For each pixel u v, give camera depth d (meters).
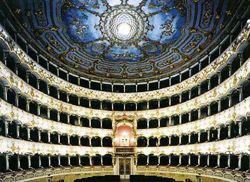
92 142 44.78
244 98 25.62
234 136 27.61
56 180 34.97
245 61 24.25
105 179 43.72
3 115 24.23
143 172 43.69
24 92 29.38
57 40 34.06
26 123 29.64
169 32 33.41
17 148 26.70
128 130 45.50
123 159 44.81
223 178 27.16
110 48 37.84
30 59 30.94
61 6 28.14
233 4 24.55
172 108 42.50
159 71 44.38
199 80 36.50
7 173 23.44
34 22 29.08
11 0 23.97
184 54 37.94
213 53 34.25
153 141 44.84
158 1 28.84
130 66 43.38
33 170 28.89
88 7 29.61
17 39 29.44
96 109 45.09
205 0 26.27
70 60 40.09
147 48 37.72
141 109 46.56
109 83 47.06
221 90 30.36
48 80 36.31
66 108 40.34
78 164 42.19
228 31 28.84
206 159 34.50
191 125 37.94
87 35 34.22
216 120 31.27
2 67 23.77
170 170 39.94
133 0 29.12
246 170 23.73
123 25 33.44
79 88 43.19
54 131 37.03
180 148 40.06
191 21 30.22
